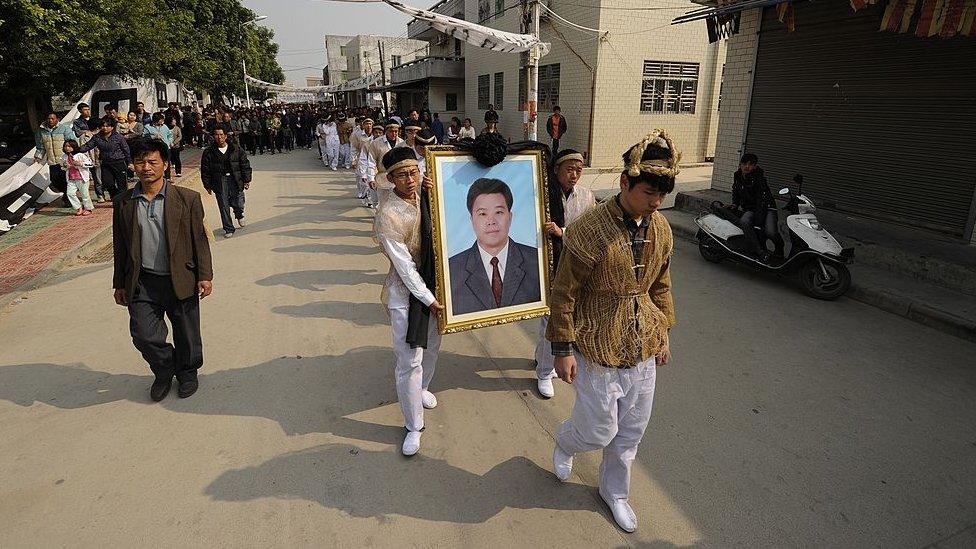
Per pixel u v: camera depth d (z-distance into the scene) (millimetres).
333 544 2531
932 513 2736
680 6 15445
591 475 3025
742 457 3158
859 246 6551
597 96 15461
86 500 2795
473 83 24016
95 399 3732
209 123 21219
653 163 1977
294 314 5234
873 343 4684
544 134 18109
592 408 2416
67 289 6016
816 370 4195
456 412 3623
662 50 15688
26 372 4102
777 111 8906
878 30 7184
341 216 9828
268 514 2707
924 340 4754
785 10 7430
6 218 8438
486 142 3166
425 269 3125
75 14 10781
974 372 4176
